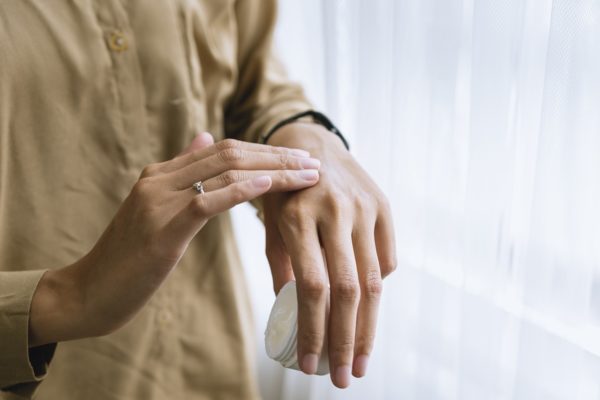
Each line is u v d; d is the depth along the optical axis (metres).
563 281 0.53
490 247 0.58
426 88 0.64
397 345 0.69
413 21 0.63
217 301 0.71
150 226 0.49
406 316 0.69
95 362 0.67
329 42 0.73
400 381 0.70
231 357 0.72
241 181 0.50
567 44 0.50
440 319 0.64
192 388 0.71
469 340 0.60
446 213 0.62
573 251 0.52
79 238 0.63
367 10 0.67
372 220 0.52
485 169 0.57
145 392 0.69
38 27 0.57
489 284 0.58
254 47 0.70
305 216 0.51
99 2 0.59
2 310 0.52
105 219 0.63
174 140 0.64
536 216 0.53
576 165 0.51
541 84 0.54
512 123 0.55
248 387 0.73
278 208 0.53
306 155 0.54
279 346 0.49
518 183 0.56
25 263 0.62
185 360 0.70
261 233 0.96
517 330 0.58
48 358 0.55
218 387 0.72
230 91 0.68
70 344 0.66
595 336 0.53
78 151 0.61
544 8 0.53
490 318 0.58
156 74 0.62
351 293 0.47
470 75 0.57
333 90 0.74
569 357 0.53
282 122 0.63
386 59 0.68
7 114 0.57
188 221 0.48
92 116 0.61
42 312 0.52
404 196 0.66
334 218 0.51
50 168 0.60
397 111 0.65
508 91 0.56
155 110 0.63
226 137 0.73
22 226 0.61
